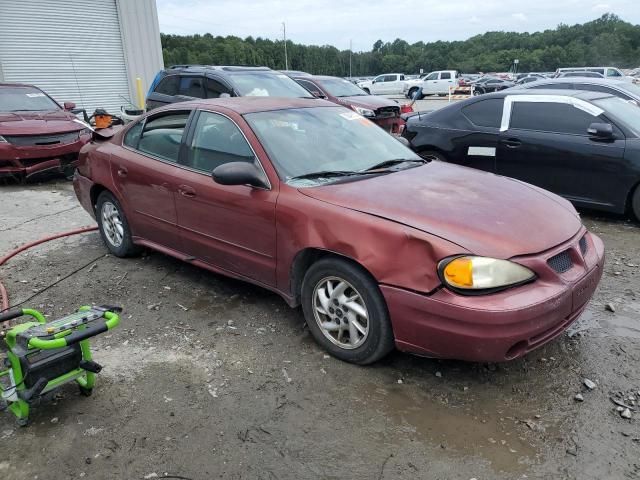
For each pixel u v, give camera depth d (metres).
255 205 3.55
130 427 2.75
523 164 6.56
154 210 4.46
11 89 10.05
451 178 3.67
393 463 2.48
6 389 2.74
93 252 5.37
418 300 2.80
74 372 2.82
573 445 2.58
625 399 2.91
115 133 5.11
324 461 2.50
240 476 2.42
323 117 4.27
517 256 2.77
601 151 5.94
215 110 4.07
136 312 4.04
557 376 3.14
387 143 4.34
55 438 2.68
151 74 17.73
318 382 3.11
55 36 15.59
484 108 6.97
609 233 5.81
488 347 2.69
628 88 9.34
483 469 2.44
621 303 4.10
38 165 8.59
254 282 3.82
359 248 2.99
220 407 2.90
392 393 3.00
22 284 4.61
